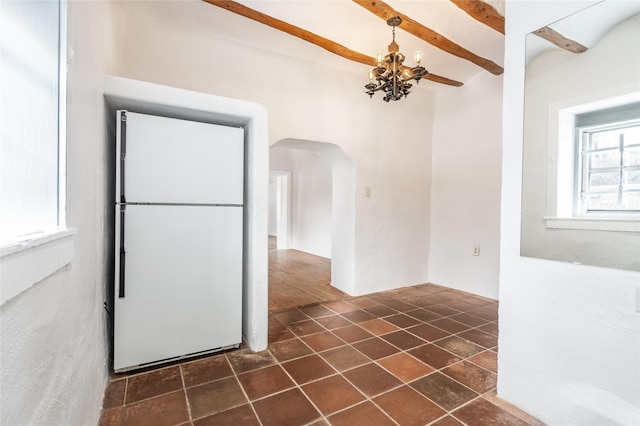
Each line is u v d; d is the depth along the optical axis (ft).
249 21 8.40
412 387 5.66
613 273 4.00
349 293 12.11
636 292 3.79
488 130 11.64
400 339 7.83
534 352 4.86
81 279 3.80
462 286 12.67
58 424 2.92
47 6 2.94
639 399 3.77
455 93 12.91
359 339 7.82
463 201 12.60
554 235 4.62
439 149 13.64
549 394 4.65
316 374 6.08
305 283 13.91
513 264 5.14
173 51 8.44
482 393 5.49
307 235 23.53
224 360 6.63
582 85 4.33
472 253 12.25
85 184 4.06
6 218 2.26
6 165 2.24
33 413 2.35
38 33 2.74
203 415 4.83
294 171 25.46
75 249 3.48
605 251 4.08
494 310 10.21
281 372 6.15
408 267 13.41
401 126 13.01
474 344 7.55
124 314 5.87
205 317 6.72
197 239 6.57
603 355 4.08
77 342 3.59
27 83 2.54
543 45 4.75
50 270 2.57
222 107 6.65
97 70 4.91
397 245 13.06
